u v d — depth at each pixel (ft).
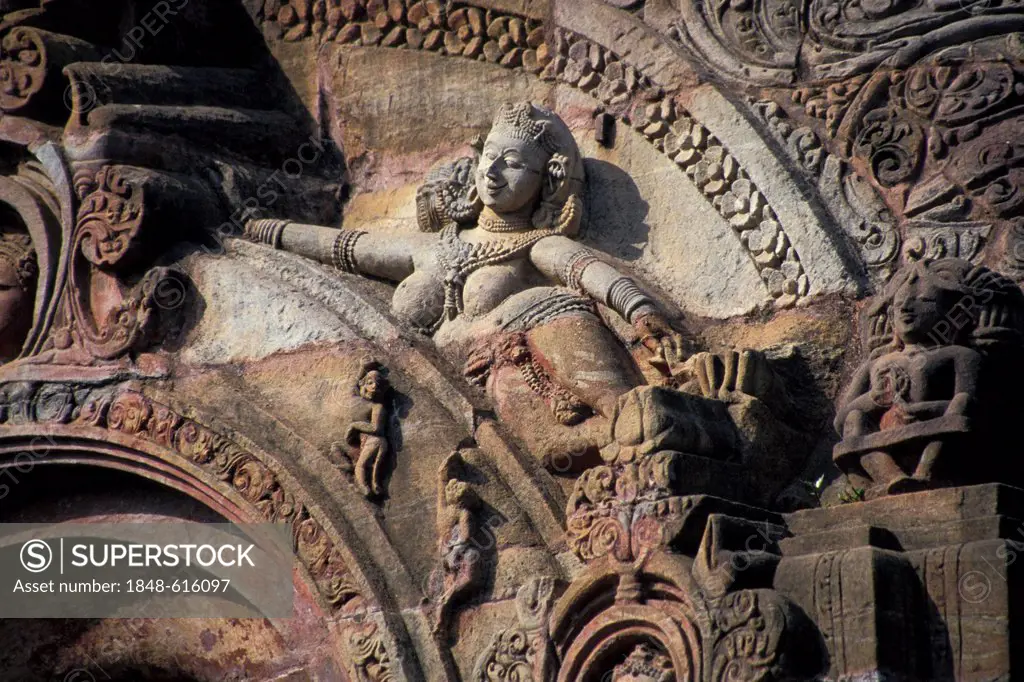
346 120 90.43
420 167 87.61
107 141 86.33
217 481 78.38
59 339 85.46
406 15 89.81
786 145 78.48
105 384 83.10
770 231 76.64
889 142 76.59
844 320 74.23
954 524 62.95
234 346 82.23
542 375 75.72
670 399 68.95
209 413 79.71
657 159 81.35
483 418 75.61
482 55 87.51
